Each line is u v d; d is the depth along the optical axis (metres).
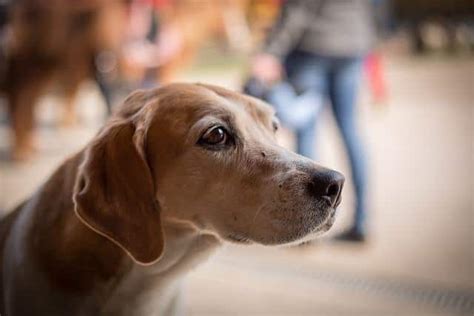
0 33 5.45
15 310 1.53
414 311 2.65
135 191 1.44
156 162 1.47
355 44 3.22
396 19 8.84
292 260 3.22
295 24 3.15
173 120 1.47
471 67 8.12
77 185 1.45
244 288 2.89
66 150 5.54
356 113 3.35
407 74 7.89
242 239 1.46
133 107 1.55
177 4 5.82
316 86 3.25
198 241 1.55
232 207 1.45
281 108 3.15
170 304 1.65
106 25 5.50
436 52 9.00
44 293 1.50
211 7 6.10
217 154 1.46
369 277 2.98
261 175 1.44
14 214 1.72
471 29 9.01
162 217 1.50
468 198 3.96
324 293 2.83
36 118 5.79
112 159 1.44
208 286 2.92
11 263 1.56
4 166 5.13
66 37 5.48
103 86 5.71
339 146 5.11
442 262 3.11
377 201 3.99
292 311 2.66
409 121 5.87
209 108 1.47
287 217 1.41
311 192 1.40
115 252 1.49
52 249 1.51
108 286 1.51
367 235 3.38
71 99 6.04
